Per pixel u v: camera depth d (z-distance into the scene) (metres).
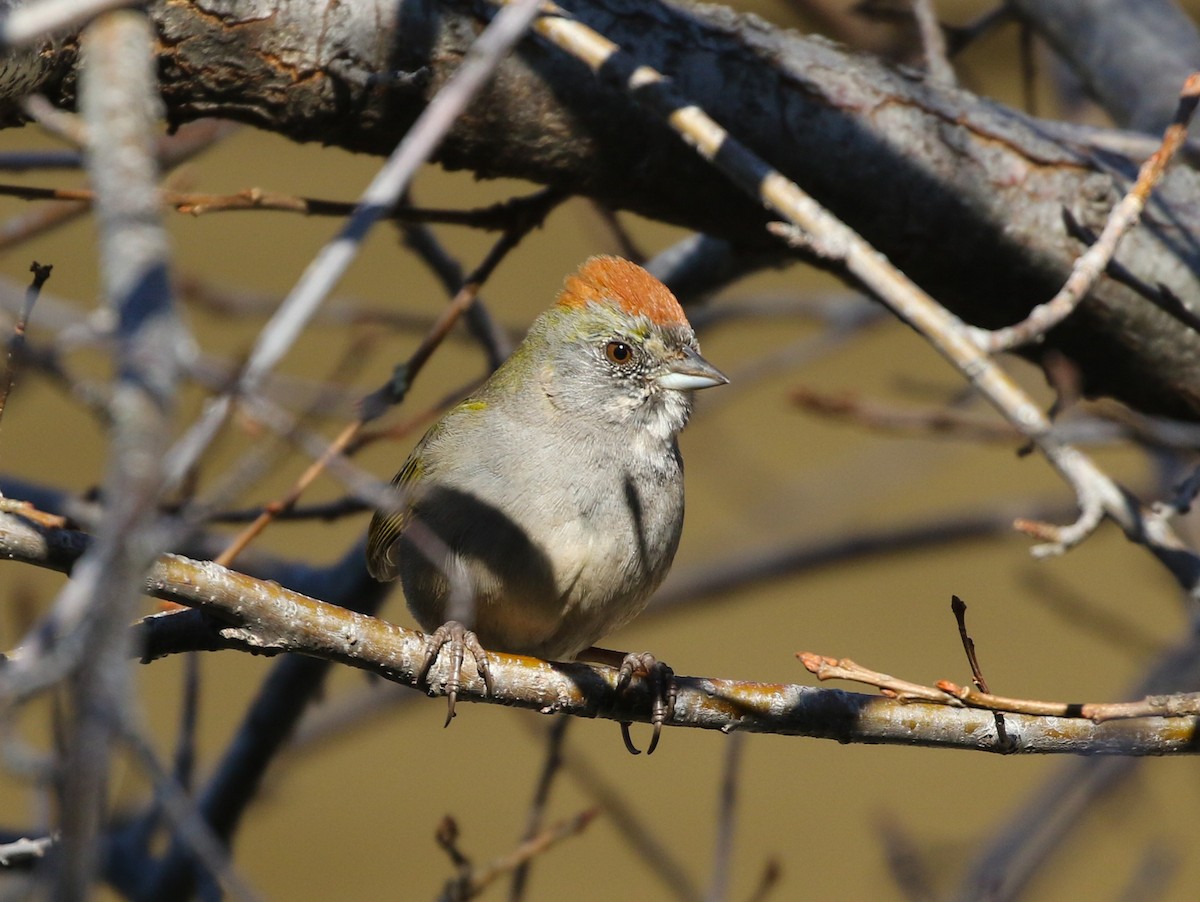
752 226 8.76
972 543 14.92
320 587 10.28
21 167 7.79
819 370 21.73
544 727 10.64
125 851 10.11
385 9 7.73
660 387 8.83
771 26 8.77
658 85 6.73
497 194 19.81
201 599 6.39
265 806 12.77
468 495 8.39
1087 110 12.80
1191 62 10.41
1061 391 9.09
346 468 4.60
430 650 7.05
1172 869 11.55
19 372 8.74
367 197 4.70
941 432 10.76
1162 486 12.22
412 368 8.56
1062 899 15.99
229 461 11.24
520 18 4.93
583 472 8.51
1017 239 8.77
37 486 9.26
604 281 9.06
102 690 3.33
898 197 8.65
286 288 18.88
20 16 4.08
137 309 3.77
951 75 9.15
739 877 17.11
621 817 9.62
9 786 12.12
